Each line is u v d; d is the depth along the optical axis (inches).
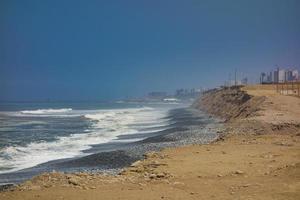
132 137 1828.2
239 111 2556.6
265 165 783.7
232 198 536.1
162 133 1942.7
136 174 752.3
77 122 2891.2
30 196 581.6
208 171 753.0
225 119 2743.6
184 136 1581.0
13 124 2723.9
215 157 918.4
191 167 799.1
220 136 1443.2
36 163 1152.2
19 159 1223.5
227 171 742.5
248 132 1433.3
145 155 991.6
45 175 708.0
